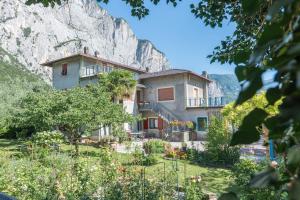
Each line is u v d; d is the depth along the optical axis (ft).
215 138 53.52
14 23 389.80
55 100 59.93
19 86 150.41
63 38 432.25
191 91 109.50
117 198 22.20
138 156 40.70
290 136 2.12
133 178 25.17
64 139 59.36
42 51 400.47
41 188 23.62
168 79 109.50
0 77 236.84
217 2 11.69
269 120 2.01
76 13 469.98
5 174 25.70
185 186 26.84
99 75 95.66
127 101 106.83
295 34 1.59
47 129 59.11
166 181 26.27
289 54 1.46
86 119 58.18
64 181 24.91
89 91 68.13
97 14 508.12
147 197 23.08
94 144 74.69
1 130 93.61
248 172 23.04
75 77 106.32
